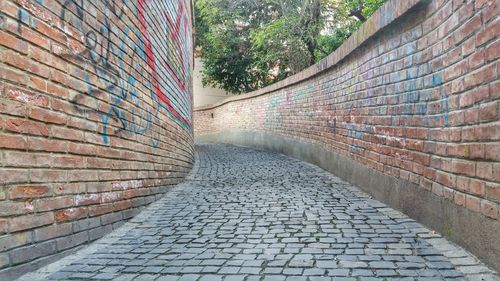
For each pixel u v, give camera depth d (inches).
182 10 381.1
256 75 812.6
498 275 111.0
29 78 123.0
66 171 141.0
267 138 568.1
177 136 319.6
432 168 156.2
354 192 245.0
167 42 292.8
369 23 219.9
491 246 115.3
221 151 581.0
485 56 117.2
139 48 217.3
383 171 212.4
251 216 195.6
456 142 136.2
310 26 501.4
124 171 191.2
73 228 144.9
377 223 173.6
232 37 723.4
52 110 133.6
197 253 143.3
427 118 160.1
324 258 133.3
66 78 141.8
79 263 133.6
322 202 220.5
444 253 131.8
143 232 173.2
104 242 158.1
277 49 571.5
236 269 126.2
